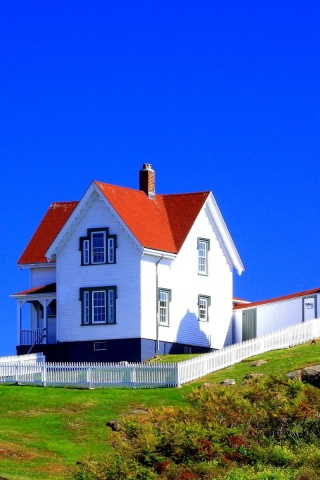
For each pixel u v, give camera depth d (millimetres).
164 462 49094
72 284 83188
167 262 83625
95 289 82250
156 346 81812
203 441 50500
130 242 81438
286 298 85188
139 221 83188
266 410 55219
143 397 65875
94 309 82375
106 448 56688
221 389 57344
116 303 81625
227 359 72062
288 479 48312
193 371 69375
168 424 52469
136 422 53094
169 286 83562
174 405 63969
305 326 78000
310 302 82875
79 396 67000
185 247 85250
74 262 83250
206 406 54562
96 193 82750
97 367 69875
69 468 51625
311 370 65250
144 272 81438
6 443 56375
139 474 47969
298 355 71438
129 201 84375
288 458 50750
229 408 54625
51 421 61312
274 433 54219
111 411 63250
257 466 49875
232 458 50594
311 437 53750
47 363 76438
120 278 81625
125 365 69500
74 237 83438
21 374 71812
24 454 54750
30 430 59406
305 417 54562
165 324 82875
